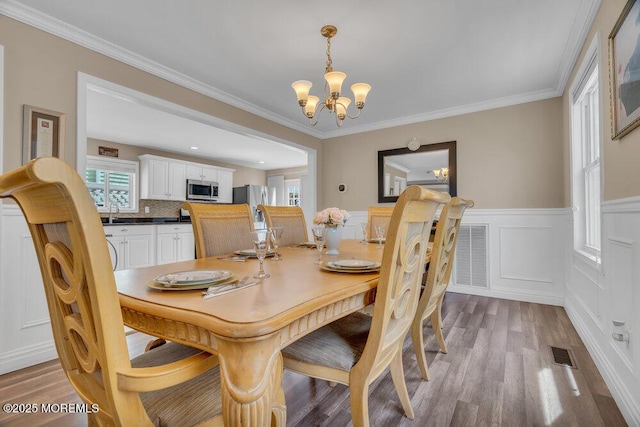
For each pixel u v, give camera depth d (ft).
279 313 2.48
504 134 11.50
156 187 18.84
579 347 7.09
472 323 8.76
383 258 3.26
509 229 11.36
